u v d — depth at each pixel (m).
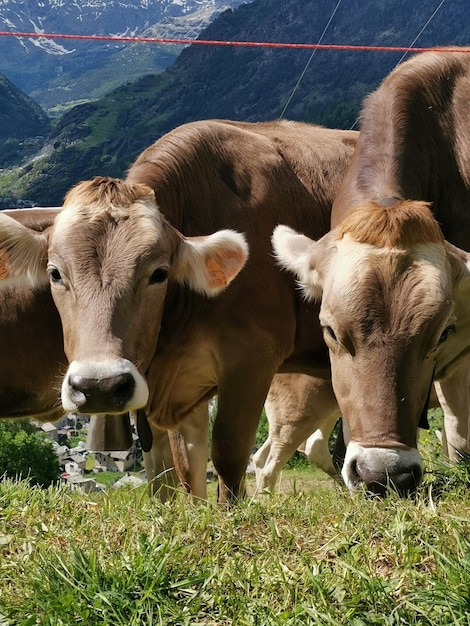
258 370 3.46
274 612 2.45
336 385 3.03
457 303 3.10
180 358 3.45
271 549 2.62
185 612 2.46
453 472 2.99
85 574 2.51
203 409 3.65
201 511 2.78
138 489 3.27
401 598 2.45
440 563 2.50
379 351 2.93
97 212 3.15
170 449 3.69
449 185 3.48
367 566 2.53
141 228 3.15
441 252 3.00
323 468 4.55
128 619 2.45
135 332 3.12
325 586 2.49
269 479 4.15
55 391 3.65
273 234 3.34
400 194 3.29
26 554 2.63
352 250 2.98
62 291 3.15
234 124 3.78
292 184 3.64
